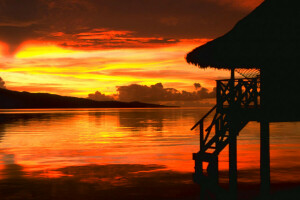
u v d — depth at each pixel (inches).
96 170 719.1
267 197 509.4
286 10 527.2
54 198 512.1
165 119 3006.9
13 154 957.2
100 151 1006.4
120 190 555.5
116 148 1069.8
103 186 581.6
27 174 682.2
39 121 2701.8
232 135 525.0
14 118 3225.9
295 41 497.7
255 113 511.8
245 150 1008.9
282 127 1964.8
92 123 2418.8
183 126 2060.8
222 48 518.6
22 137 1424.7
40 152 994.7
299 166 753.6
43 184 598.2
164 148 1063.0
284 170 711.1
